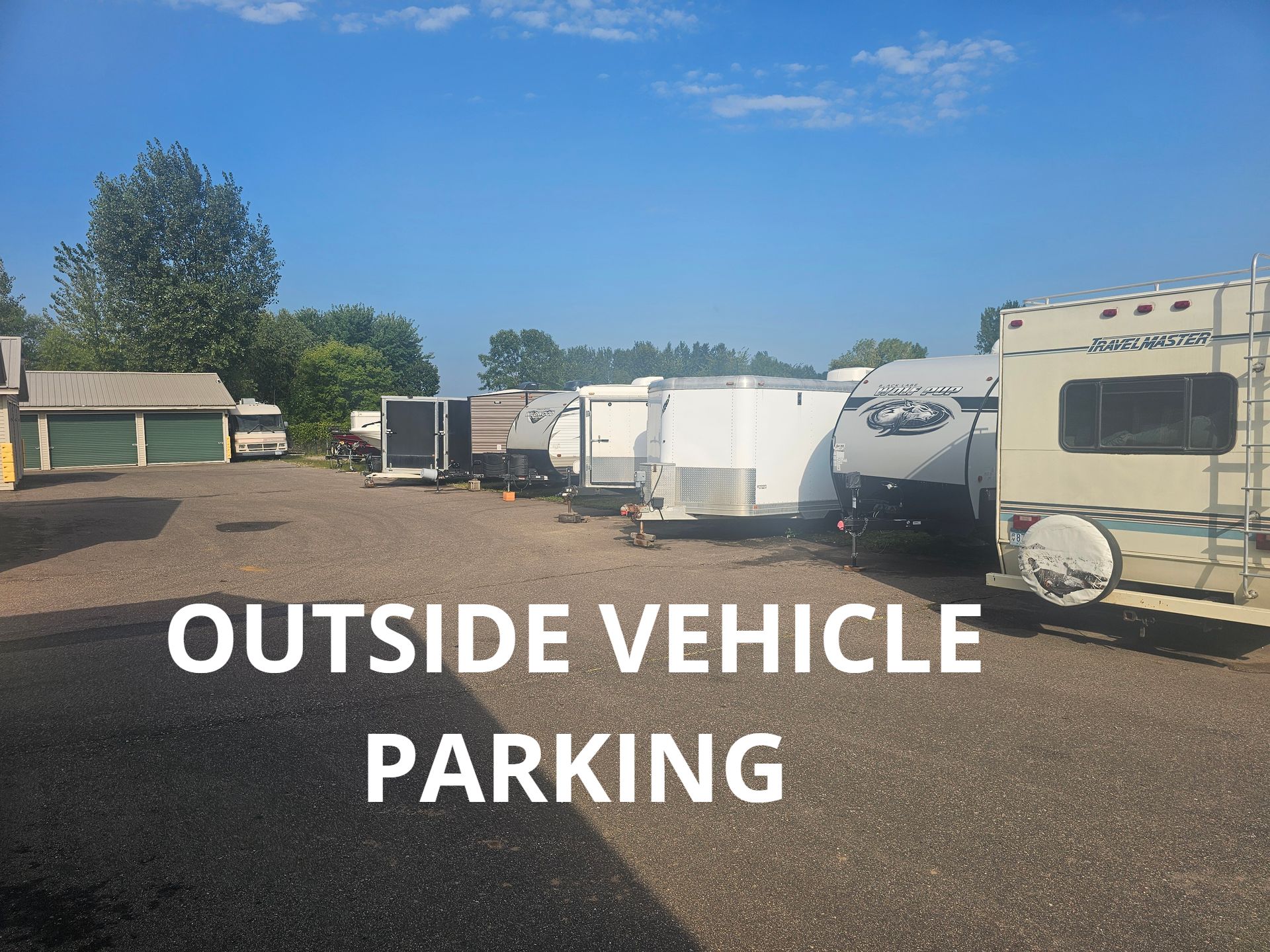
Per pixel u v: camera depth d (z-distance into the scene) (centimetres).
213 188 5072
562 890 377
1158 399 717
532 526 1648
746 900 367
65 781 495
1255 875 383
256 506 2048
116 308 4909
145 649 781
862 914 355
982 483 1103
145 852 412
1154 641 790
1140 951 328
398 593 1023
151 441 3909
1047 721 584
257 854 410
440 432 2473
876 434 1227
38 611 936
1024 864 395
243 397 5294
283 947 335
